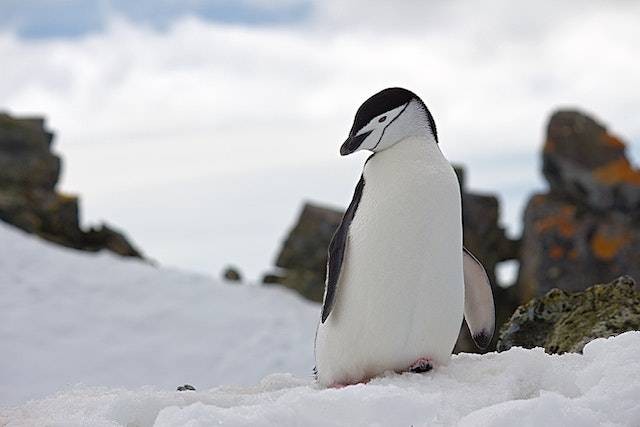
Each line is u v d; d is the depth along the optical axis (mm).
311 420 6898
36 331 26547
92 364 25312
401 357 8367
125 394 8133
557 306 11016
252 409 6883
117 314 28156
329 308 8406
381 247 8156
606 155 31781
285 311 29438
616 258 29891
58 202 37500
